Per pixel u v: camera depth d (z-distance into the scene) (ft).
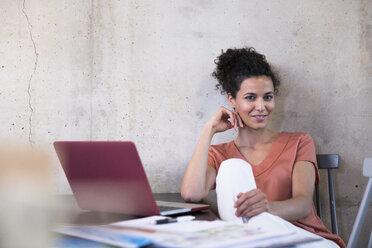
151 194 3.40
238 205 3.76
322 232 5.44
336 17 7.06
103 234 2.28
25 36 6.36
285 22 6.94
